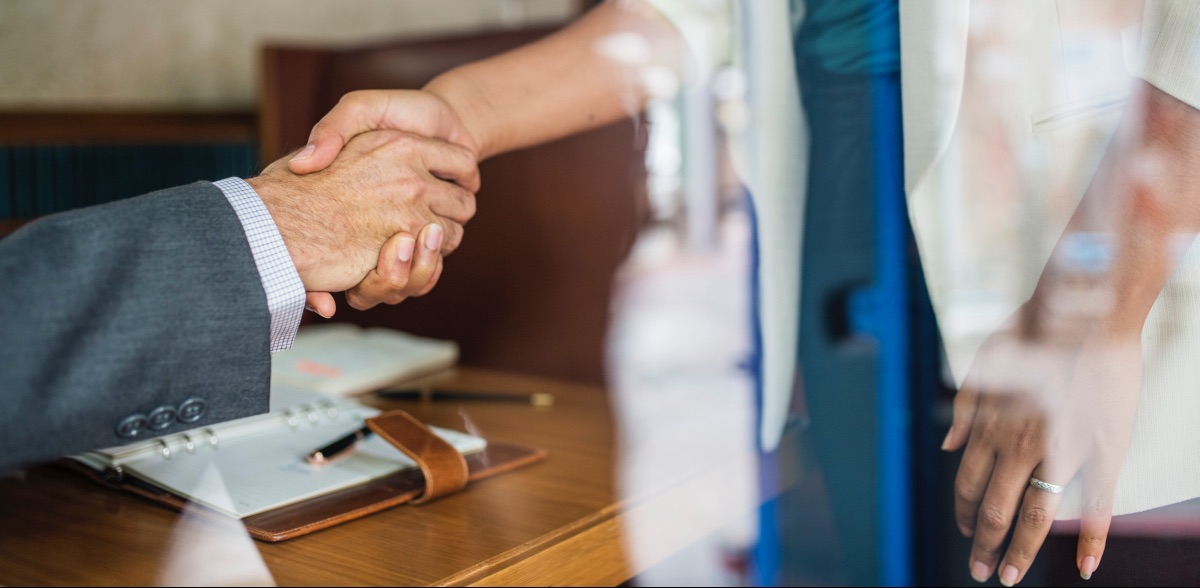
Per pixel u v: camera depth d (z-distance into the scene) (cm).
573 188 124
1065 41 80
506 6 211
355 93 90
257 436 93
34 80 145
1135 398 78
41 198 143
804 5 97
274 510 76
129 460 84
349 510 76
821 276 101
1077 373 80
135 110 152
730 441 98
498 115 102
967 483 88
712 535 106
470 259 136
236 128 166
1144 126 75
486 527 75
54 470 88
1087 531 81
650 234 118
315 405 100
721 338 112
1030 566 84
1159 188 75
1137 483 79
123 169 151
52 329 64
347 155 85
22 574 66
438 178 95
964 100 85
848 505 102
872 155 97
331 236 80
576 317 125
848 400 101
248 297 71
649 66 110
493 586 68
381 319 148
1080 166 81
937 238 88
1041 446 82
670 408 108
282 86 145
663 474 88
